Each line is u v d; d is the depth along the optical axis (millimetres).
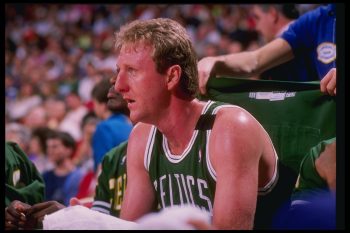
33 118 14047
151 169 2926
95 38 20406
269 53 4262
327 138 3084
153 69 2676
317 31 4270
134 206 2996
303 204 2752
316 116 3133
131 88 2697
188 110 2766
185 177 2764
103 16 21094
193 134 2742
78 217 2475
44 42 20797
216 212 2527
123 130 5102
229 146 2586
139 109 2707
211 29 17734
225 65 3936
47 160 8508
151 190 3016
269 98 3275
